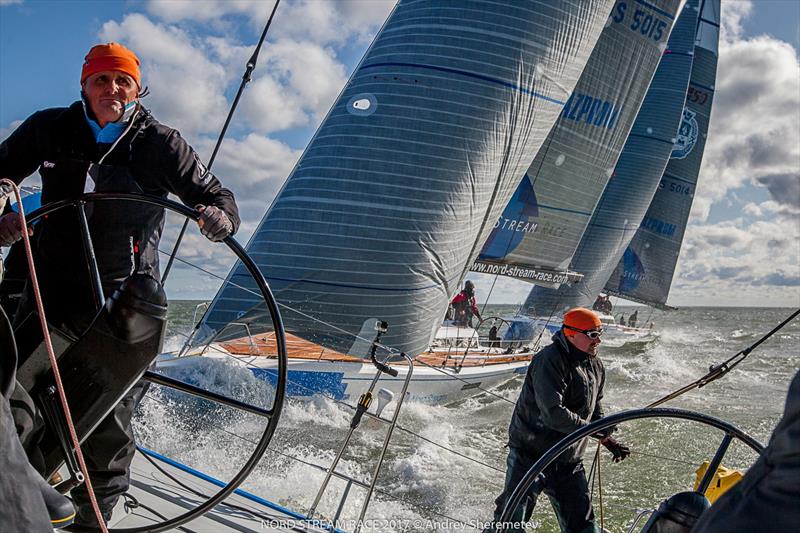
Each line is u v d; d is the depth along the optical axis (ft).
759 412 30.01
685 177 75.56
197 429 16.71
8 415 3.04
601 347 61.82
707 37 73.51
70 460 4.52
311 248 22.44
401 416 23.79
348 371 21.85
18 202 4.29
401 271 23.07
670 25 38.11
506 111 25.03
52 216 5.38
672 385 39.99
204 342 21.15
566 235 38.42
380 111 23.52
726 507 2.78
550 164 36.32
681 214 76.23
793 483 2.55
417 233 23.24
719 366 10.09
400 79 23.88
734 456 20.39
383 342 23.03
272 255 22.38
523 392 9.71
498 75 24.77
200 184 5.51
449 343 31.94
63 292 5.34
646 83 38.37
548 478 9.46
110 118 5.32
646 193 54.34
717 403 32.86
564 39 26.35
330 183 22.86
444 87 24.03
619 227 53.83
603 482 17.89
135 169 5.42
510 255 36.91
